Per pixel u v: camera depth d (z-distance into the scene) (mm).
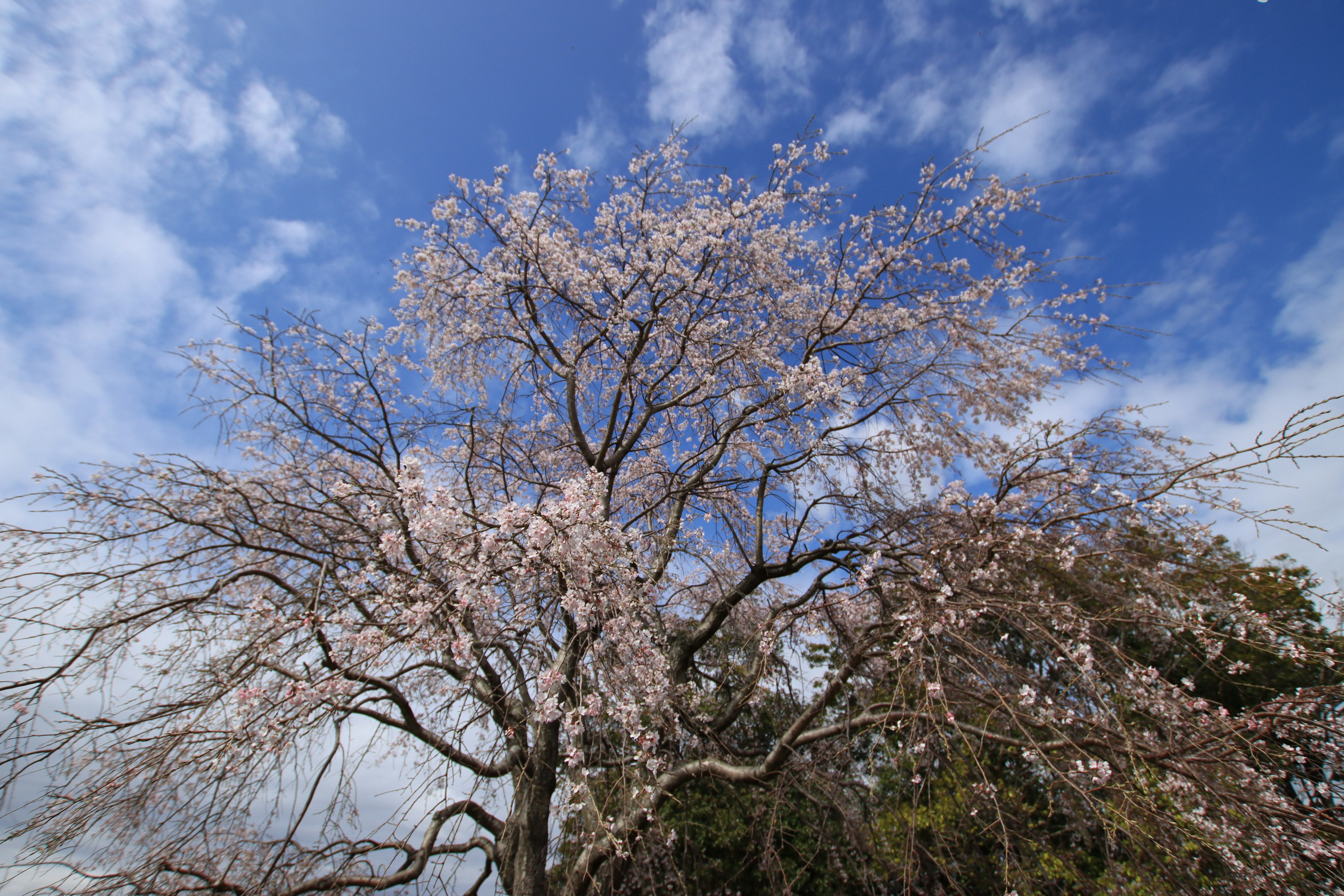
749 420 7695
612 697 4473
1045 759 4137
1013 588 5422
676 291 7441
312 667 4395
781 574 6965
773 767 5961
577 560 4320
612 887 5082
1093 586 5398
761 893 8578
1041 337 7227
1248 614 4965
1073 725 4703
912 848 4852
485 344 7961
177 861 4445
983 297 7309
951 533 5844
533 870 5617
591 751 4781
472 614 4586
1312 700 4352
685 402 7797
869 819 6227
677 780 6309
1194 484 5035
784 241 7898
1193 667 6691
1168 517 5258
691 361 8031
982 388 7371
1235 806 4078
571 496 4223
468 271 7504
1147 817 4090
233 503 5934
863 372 7457
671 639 7766
